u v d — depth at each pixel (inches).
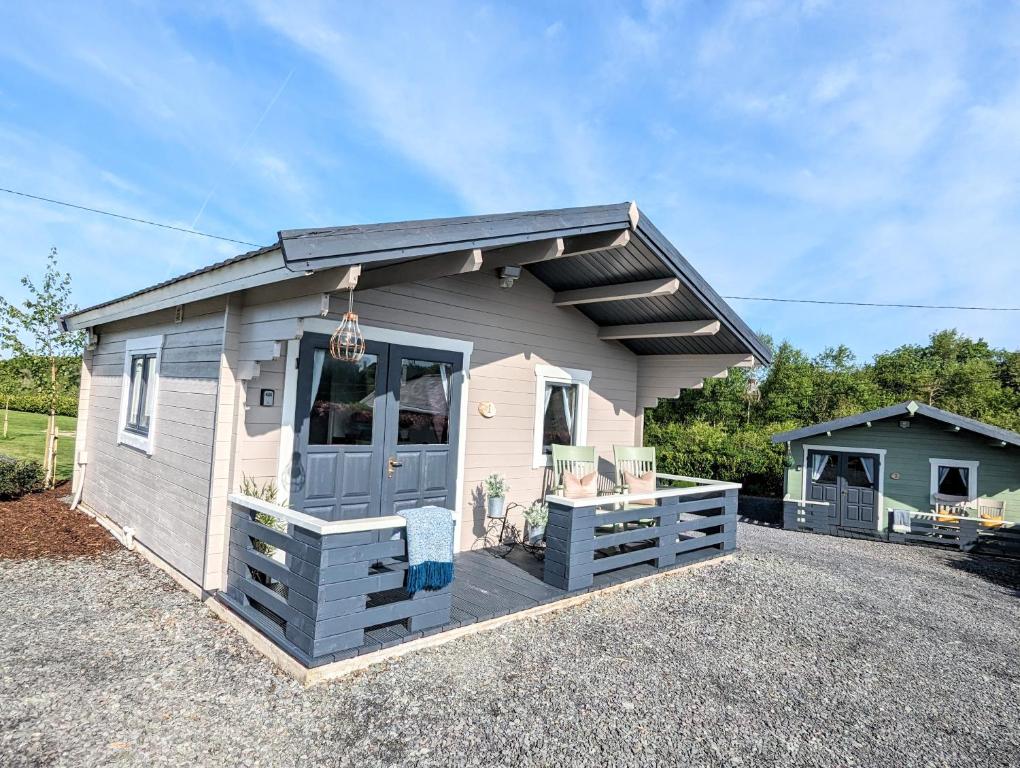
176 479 191.9
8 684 122.6
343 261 128.6
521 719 118.3
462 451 230.8
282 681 127.1
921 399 864.3
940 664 163.5
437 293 222.1
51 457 362.6
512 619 169.3
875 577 269.1
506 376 249.8
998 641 187.6
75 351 370.9
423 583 144.4
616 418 305.7
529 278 257.6
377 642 138.8
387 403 206.5
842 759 112.4
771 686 141.8
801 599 215.3
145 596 174.6
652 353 311.1
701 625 179.2
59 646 141.4
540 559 226.1
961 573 304.7
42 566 202.4
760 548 321.4
